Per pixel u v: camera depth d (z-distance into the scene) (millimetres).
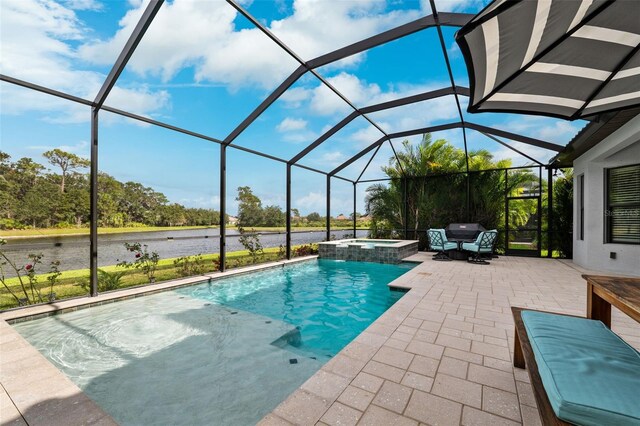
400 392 1978
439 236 8422
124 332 3482
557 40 1847
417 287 4961
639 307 1522
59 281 5258
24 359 2520
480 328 3104
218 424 1974
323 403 1860
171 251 6871
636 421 1022
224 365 2779
